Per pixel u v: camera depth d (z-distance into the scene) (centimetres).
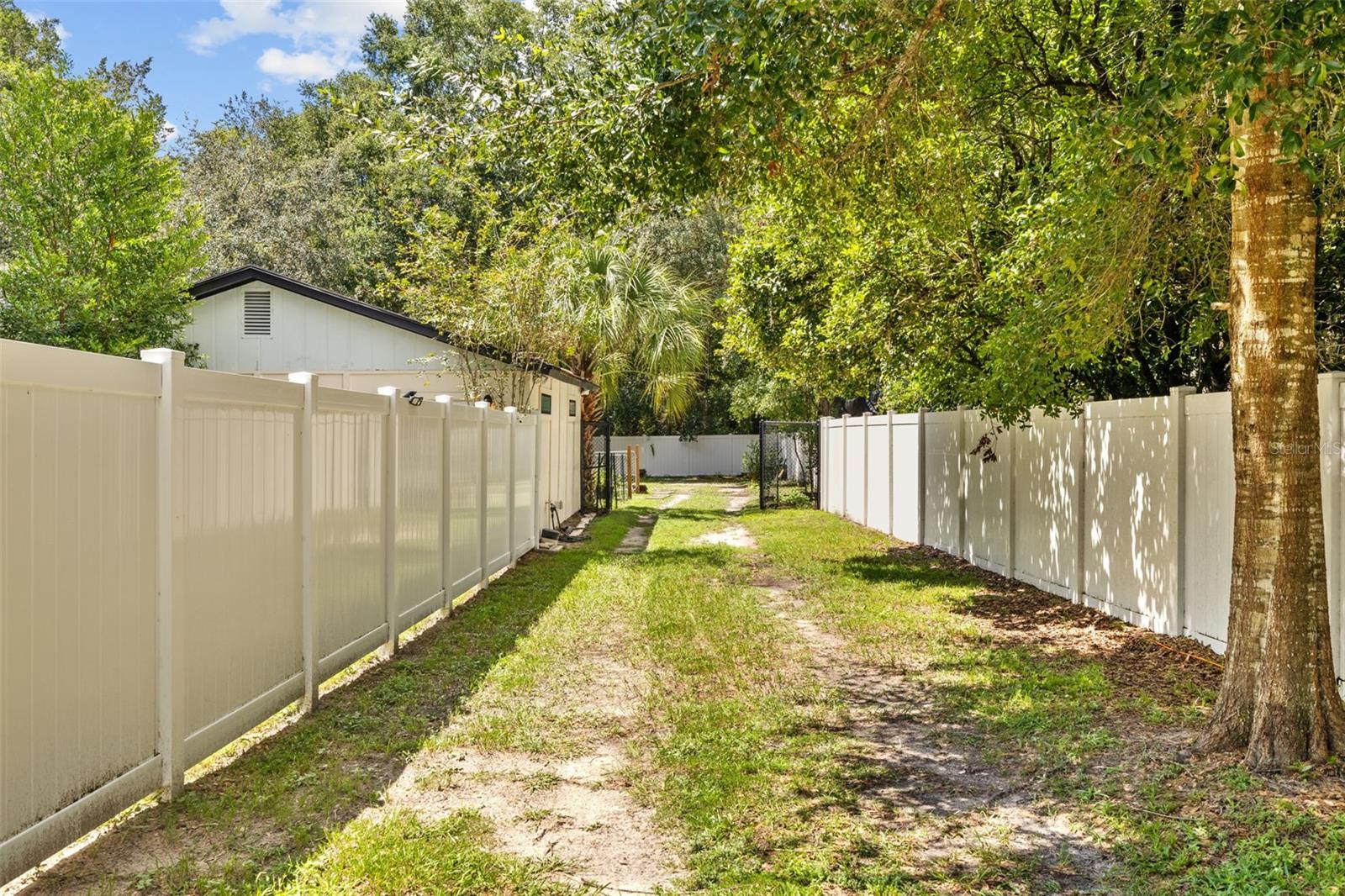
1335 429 522
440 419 826
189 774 444
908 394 1500
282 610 520
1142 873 343
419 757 475
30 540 317
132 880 329
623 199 592
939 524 1310
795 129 544
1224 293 692
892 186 710
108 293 1438
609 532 1603
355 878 332
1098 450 834
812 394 2739
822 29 481
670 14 473
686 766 460
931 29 545
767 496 2331
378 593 671
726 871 346
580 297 1694
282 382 516
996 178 958
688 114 535
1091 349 635
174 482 400
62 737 334
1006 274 768
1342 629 523
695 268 3141
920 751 484
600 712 553
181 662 407
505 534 1113
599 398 2123
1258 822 375
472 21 3080
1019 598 922
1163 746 474
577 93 561
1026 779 443
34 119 1484
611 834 384
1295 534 439
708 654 695
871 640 733
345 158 3067
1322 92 403
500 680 618
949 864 354
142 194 1550
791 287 1245
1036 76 845
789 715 543
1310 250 440
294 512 538
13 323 1373
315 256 2748
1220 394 650
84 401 346
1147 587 753
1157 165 405
